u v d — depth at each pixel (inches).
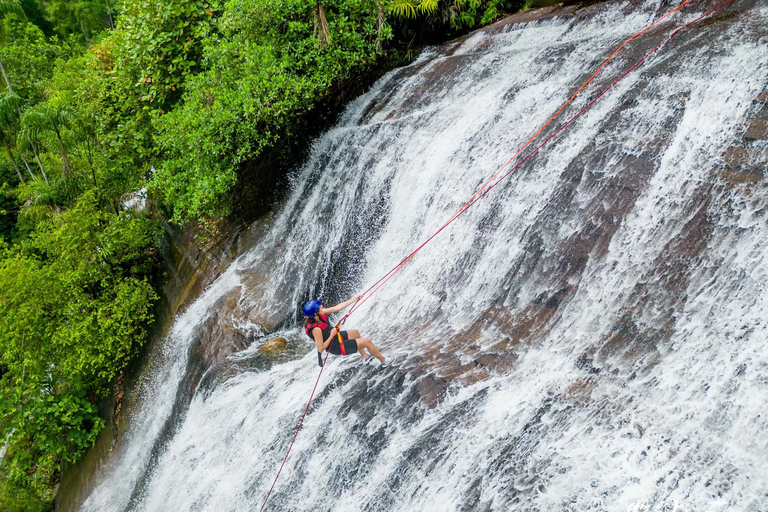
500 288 256.7
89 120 580.4
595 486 154.6
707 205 204.1
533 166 277.6
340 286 360.8
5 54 880.3
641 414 167.3
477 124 332.8
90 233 513.7
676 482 145.6
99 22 1457.9
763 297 170.7
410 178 350.3
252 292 391.9
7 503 502.0
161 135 456.4
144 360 477.7
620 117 262.4
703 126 228.7
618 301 207.2
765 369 155.1
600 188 242.4
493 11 473.4
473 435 189.5
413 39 483.2
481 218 286.4
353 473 216.2
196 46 473.1
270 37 423.5
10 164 985.5
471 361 224.7
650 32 315.9
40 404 472.7
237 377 315.0
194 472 295.1
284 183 454.0
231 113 398.3
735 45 255.0
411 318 291.0
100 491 420.2
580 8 397.7
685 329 182.5
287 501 233.1
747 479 138.4
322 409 245.0
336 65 424.2
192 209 425.7
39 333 472.7
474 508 169.3
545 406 185.9
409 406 214.7
